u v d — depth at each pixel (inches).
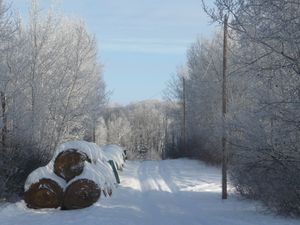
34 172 656.4
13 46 826.2
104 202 689.0
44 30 1087.6
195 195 854.5
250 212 631.2
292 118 574.9
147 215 620.4
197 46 2075.5
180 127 2514.8
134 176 1222.9
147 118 4015.8
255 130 605.9
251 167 621.3
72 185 649.0
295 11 554.3
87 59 1294.3
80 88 1216.8
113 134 3703.3
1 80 778.2
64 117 1151.6
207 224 537.0
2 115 781.3
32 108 971.9
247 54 605.0
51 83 1088.8
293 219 564.1
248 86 671.8
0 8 789.9
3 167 721.0
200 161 1740.9
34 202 647.1
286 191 573.6
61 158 659.4
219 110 1603.1
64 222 538.0
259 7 564.1
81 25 1306.6
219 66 1651.1
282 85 597.0
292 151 583.5
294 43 550.0
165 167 1555.1
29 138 835.4
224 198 792.3
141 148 3779.5
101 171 722.2
